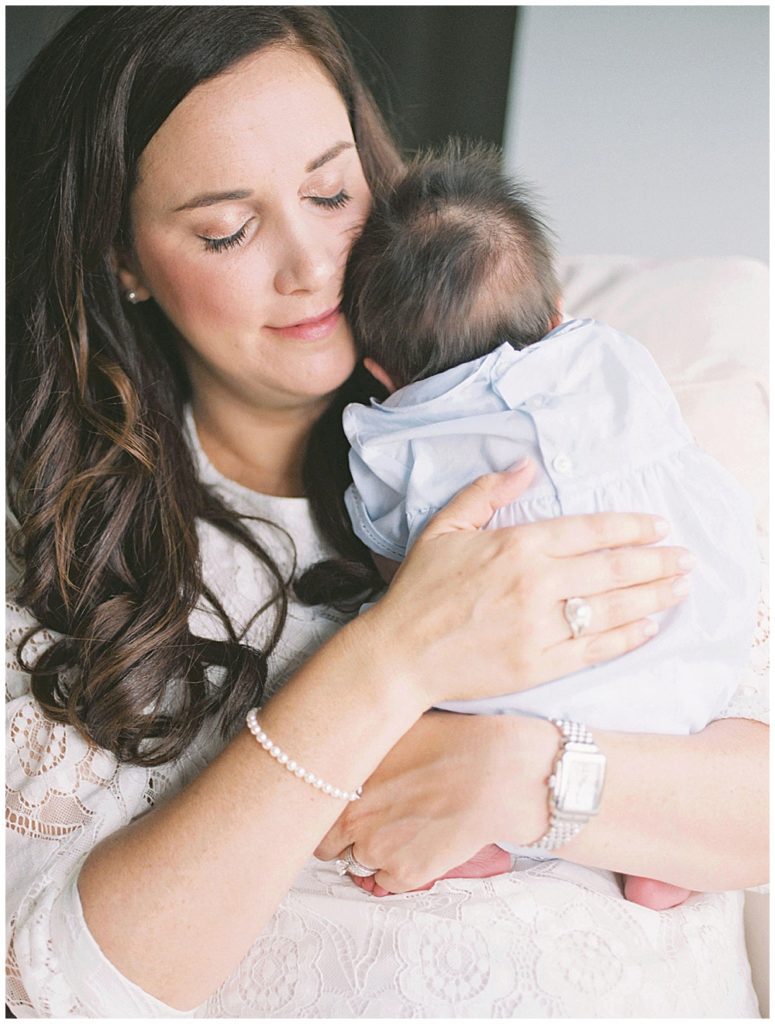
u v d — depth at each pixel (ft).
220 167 3.89
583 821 3.51
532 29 8.66
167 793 4.05
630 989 3.52
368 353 4.28
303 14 4.15
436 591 3.55
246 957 3.67
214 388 4.50
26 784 3.91
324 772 3.44
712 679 3.77
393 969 3.52
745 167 8.59
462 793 3.53
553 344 3.98
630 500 3.83
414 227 4.10
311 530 4.58
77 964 3.45
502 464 3.91
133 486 4.43
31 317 4.66
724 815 3.57
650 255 8.86
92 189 4.21
